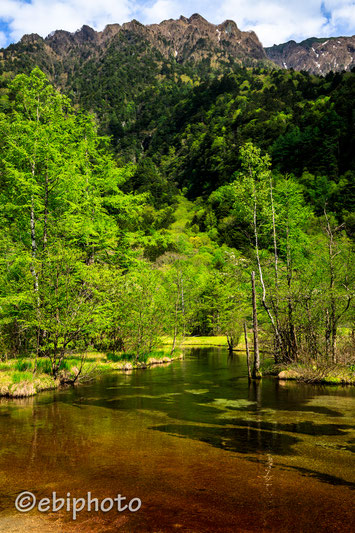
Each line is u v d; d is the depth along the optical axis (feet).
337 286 69.21
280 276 79.97
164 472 20.04
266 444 25.25
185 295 153.28
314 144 442.09
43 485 18.38
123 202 89.97
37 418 32.48
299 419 32.91
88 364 66.54
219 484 18.52
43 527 14.55
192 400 41.91
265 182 87.15
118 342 83.15
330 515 15.46
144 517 15.24
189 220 517.14
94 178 86.94
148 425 30.35
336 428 29.76
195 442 25.66
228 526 14.52
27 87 76.79
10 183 72.59
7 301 55.98
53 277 52.16
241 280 87.30
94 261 81.15
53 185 74.02
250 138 576.20
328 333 67.21
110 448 24.14
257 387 52.03
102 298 59.21
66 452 23.29
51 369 54.90
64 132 80.28
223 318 176.35
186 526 14.53
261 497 17.10
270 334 76.54
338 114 457.27
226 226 411.95
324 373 57.11
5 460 21.72
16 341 68.69
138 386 52.11
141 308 79.15
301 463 21.59
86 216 79.61
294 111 582.35
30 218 73.72
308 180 390.42
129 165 94.32
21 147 71.72
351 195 330.34
